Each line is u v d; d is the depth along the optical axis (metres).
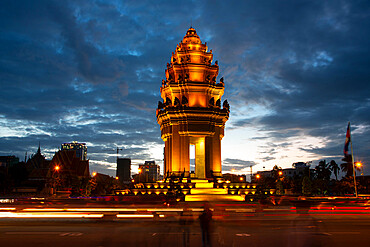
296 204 34.75
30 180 121.19
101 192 122.81
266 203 34.53
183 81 54.47
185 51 56.06
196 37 58.66
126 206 36.16
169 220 30.59
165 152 56.50
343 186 103.00
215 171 53.34
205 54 56.62
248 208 35.69
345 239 21.14
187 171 51.91
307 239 21.12
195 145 58.91
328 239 21.17
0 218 31.75
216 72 56.75
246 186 51.25
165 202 39.41
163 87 57.75
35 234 23.31
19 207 36.94
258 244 19.59
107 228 26.20
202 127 52.94
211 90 55.34
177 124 53.69
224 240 20.81
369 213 35.16
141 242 20.16
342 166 100.75
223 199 45.12
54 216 32.03
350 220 31.25
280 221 30.30
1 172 113.25
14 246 19.14
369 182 103.06
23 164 128.12
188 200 44.50
